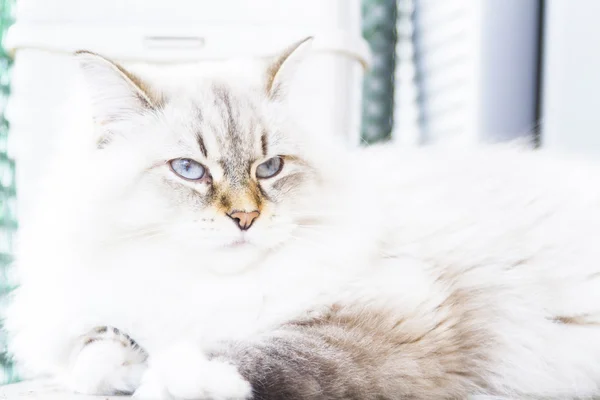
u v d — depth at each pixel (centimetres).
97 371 59
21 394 59
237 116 62
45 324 62
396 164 71
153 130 61
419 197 68
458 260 65
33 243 63
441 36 102
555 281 66
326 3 80
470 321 63
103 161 61
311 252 61
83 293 60
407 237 65
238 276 61
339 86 79
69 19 79
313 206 63
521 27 94
